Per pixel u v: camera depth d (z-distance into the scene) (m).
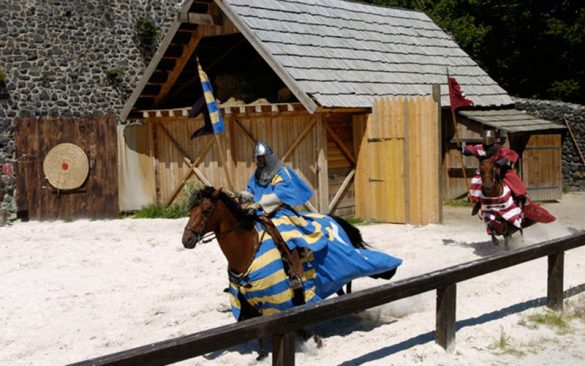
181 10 16.84
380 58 18.72
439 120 15.82
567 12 31.66
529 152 20.14
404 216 16.28
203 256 12.93
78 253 13.67
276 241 7.21
